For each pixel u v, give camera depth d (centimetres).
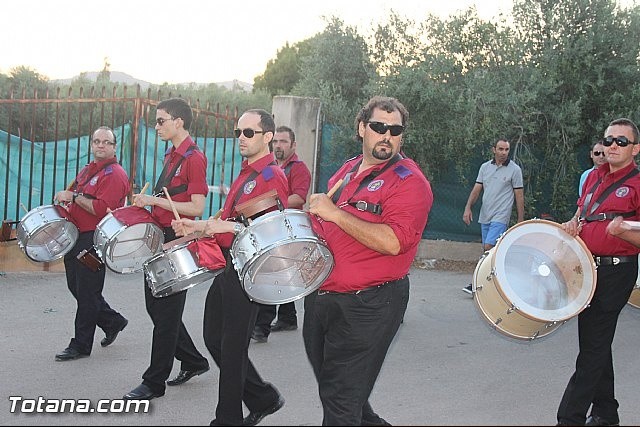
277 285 419
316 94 1479
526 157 1315
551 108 1313
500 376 646
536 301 452
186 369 595
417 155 1295
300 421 517
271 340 746
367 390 395
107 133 642
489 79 1275
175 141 567
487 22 1359
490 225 1002
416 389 602
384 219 386
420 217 383
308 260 407
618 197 489
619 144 488
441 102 1274
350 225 372
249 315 461
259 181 482
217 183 1170
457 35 1355
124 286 959
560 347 751
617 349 757
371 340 393
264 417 507
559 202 1317
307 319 432
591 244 490
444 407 559
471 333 796
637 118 1285
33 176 1059
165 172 567
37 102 1017
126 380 596
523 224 473
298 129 1223
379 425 465
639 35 1333
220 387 466
